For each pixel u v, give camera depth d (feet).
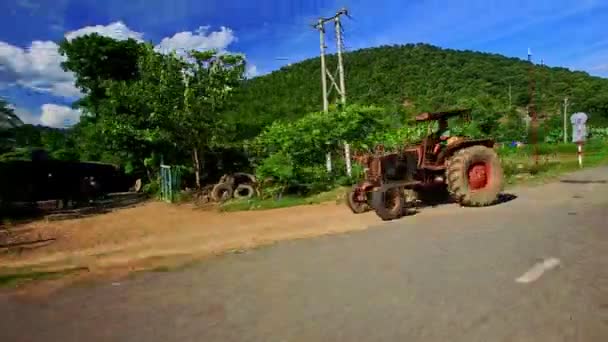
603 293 13.39
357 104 53.21
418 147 33.99
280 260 20.59
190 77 65.57
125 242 29.48
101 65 76.95
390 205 30.14
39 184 65.05
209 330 12.85
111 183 88.94
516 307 12.80
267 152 55.47
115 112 68.18
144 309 15.05
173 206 51.78
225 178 54.95
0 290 18.40
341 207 36.86
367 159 34.65
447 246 20.53
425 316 12.64
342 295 14.92
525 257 17.63
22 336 13.41
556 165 58.39
